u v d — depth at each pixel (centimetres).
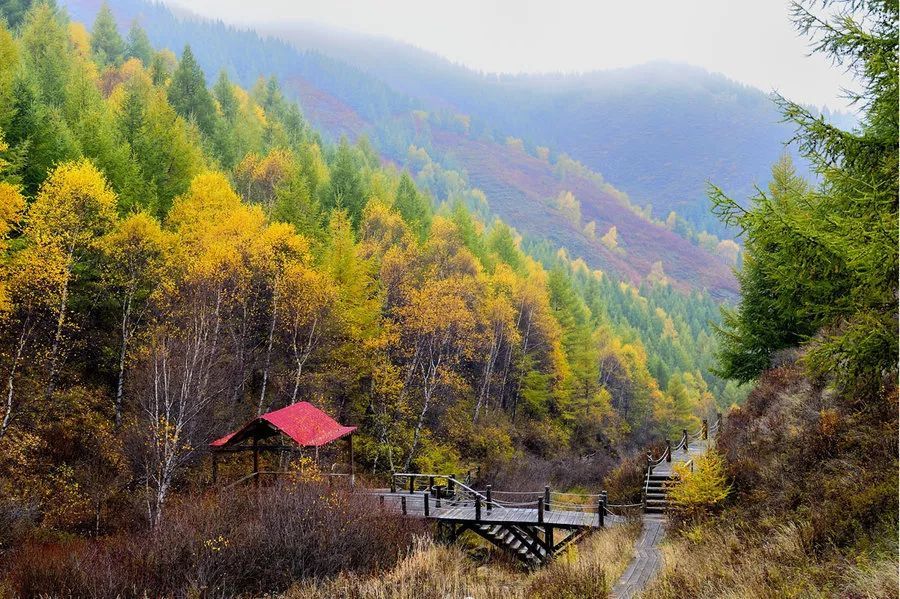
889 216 706
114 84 7175
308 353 3234
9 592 1271
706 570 970
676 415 7662
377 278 4562
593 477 4294
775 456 1412
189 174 4559
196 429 2334
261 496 1656
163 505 1944
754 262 2412
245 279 3180
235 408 2942
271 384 3431
